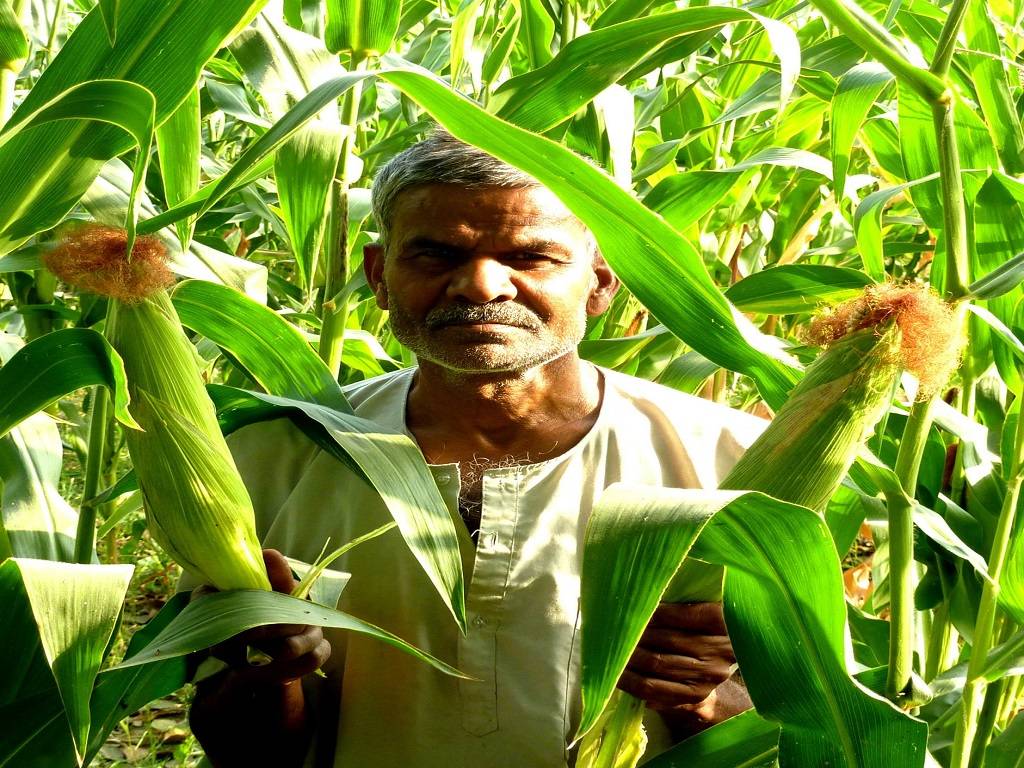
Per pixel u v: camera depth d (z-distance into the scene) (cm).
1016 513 157
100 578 123
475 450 170
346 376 304
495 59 250
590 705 111
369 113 257
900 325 120
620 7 210
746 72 297
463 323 152
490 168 148
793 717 131
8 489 186
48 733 141
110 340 132
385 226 161
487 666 158
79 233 132
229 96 249
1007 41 280
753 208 316
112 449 271
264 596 129
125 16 130
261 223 373
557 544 162
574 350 170
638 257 130
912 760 123
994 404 227
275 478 180
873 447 199
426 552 134
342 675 169
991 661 150
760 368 145
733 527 117
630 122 195
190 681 156
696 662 136
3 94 145
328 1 198
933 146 194
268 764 164
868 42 125
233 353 172
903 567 132
